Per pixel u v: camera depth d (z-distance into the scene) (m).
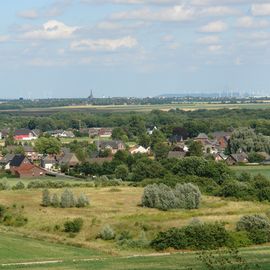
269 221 113.62
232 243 101.31
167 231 104.12
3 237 111.62
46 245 104.62
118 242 107.50
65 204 143.12
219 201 154.00
